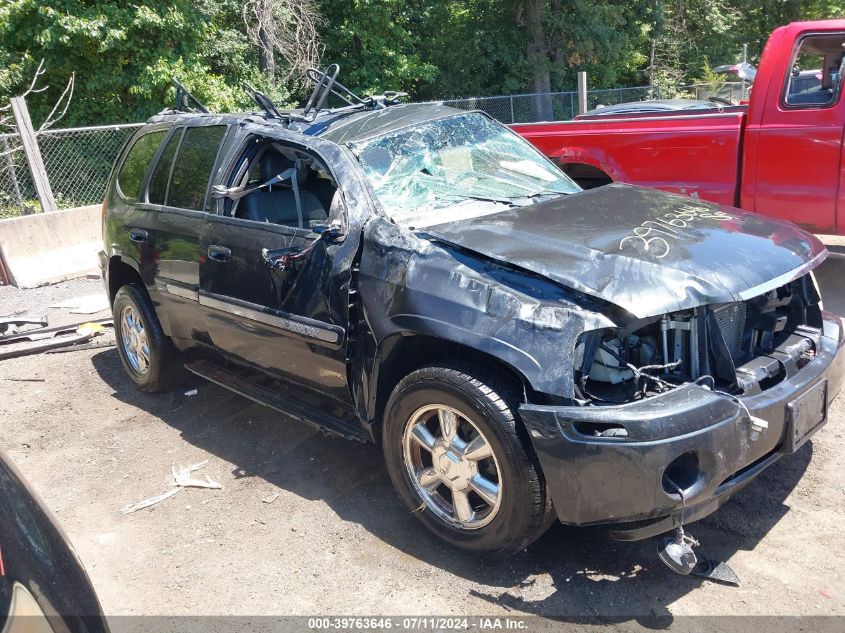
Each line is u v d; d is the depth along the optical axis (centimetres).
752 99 634
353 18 2217
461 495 336
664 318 319
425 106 491
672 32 3025
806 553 334
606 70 2792
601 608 311
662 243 338
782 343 363
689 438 288
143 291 538
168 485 432
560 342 298
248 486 424
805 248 362
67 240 961
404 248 354
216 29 1880
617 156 707
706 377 314
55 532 229
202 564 360
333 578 342
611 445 288
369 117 461
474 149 456
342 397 396
